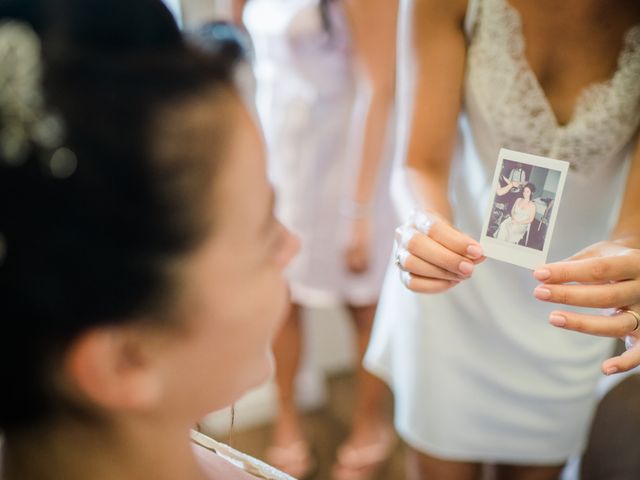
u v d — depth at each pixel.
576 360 1.39
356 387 2.66
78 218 0.47
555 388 1.40
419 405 1.47
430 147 1.24
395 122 1.94
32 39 0.47
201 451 0.81
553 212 0.96
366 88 1.81
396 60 1.77
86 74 0.46
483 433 1.45
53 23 0.48
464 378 1.41
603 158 1.21
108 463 0.59
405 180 1.24
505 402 1.42
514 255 0.99
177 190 0.49
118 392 0.54
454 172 1.35
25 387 0.54
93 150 0.46
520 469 1.56
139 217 0.48
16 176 0.47
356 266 2.01
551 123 1.18
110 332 0.51
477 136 1.26
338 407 2.55
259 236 0.57
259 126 0.55
